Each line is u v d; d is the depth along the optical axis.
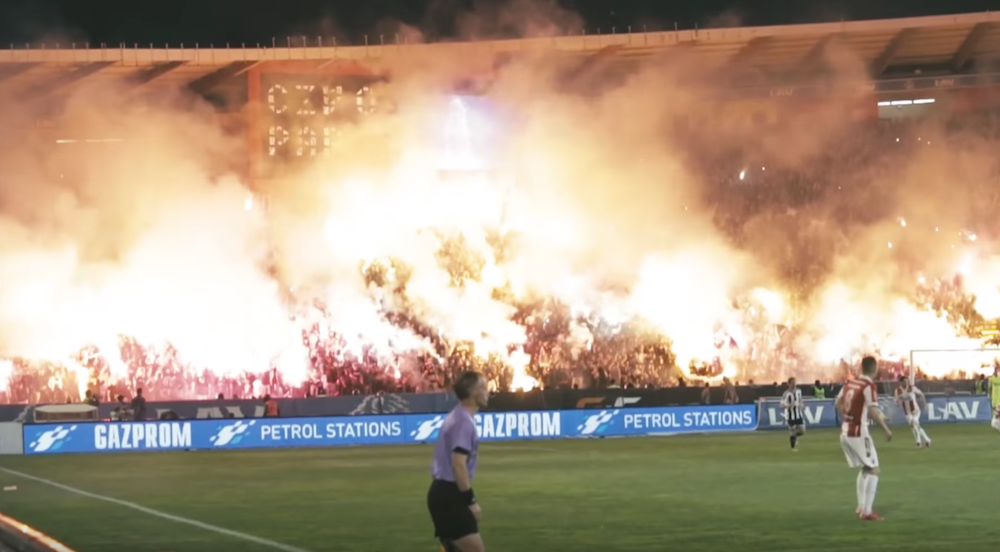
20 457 36.62
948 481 22.50
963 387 48.59
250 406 45.22
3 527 16.94
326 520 18.41
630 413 42.47
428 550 15.20
